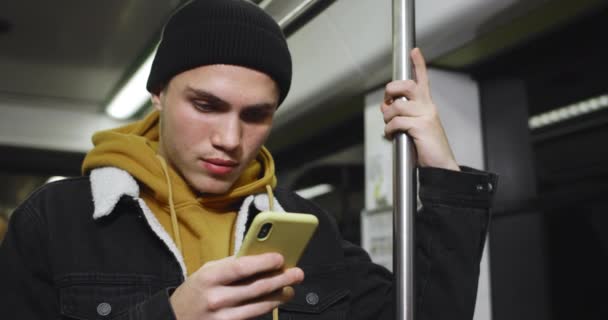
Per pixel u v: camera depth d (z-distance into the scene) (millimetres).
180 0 2559
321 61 2455
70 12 2760
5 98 3891
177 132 803
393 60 828
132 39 3014
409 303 732
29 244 801
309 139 3334
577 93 1881
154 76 875
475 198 879
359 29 2143
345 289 945
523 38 1940
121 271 813
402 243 747
